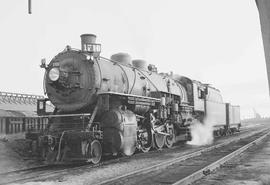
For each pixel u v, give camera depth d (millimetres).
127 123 11086
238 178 6863
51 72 10648
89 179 7168
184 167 8695
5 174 8531
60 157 9898
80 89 10875
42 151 10070
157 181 6652
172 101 15977
